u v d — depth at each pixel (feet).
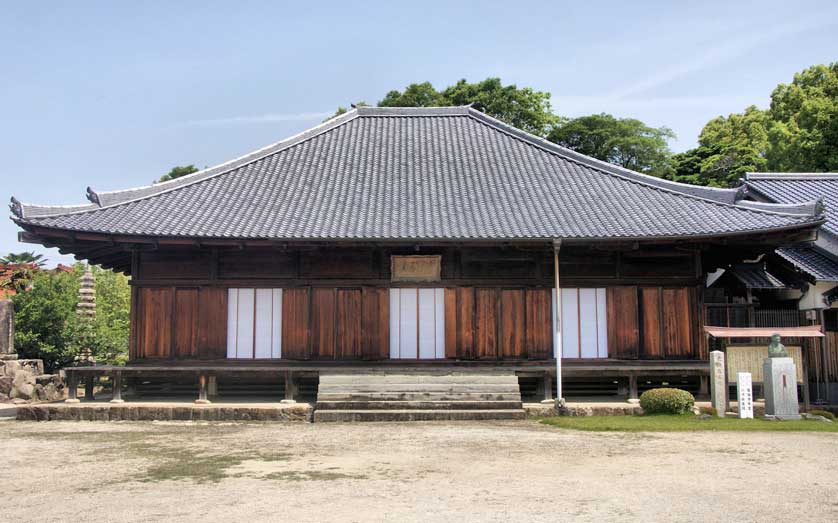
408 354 68.95
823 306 71.36
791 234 64.69
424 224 67.56
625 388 69.36
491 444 45.88
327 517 27.58
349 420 58.95
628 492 31.63
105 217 67.15
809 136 146.51
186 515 28.32
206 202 72.23
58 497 32.07
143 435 51.85
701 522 26.73
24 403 77.36
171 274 69.67
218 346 68.80
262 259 69.92
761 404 61.57
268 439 49.26
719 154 174.81
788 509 28.63
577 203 73.00
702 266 70.69
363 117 94.89
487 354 68.74
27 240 66.23
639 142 177.88
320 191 75.56
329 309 69.31
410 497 30.86
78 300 97.86
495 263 69.92
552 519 27.14
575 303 69.77
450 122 94.32
